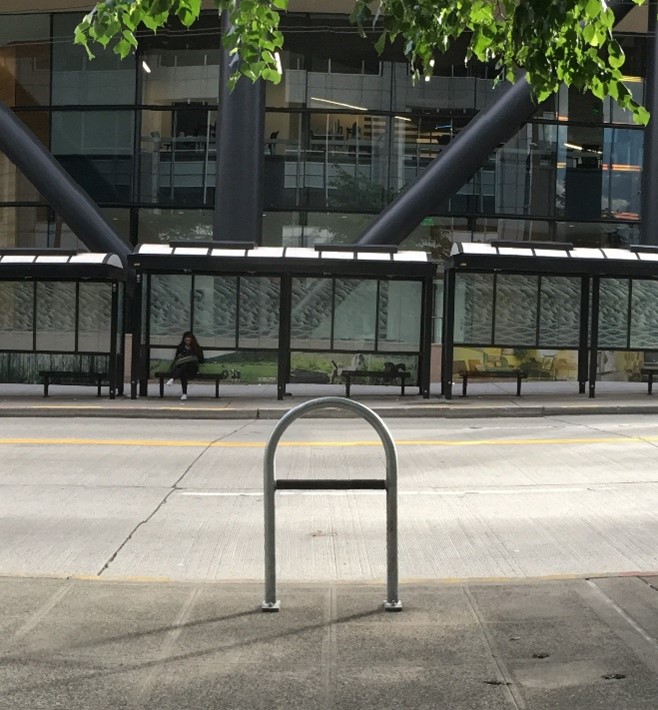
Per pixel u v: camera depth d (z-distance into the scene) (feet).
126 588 20.33
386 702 14.10
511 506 33.12
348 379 74.28
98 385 74.79
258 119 96.02
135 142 103.14
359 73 103.60
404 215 96.84
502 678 15.05
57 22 104.83
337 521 30.40
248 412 66.08
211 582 21.06
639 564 24.86
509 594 19.89
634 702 14.08
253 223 96.02
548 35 19.29
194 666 15.58
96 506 32.78
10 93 105.50
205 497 34.55
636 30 108.78
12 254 73.61
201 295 74.64
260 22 23.24
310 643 16.74
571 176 105.50
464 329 75.92
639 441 50.57
